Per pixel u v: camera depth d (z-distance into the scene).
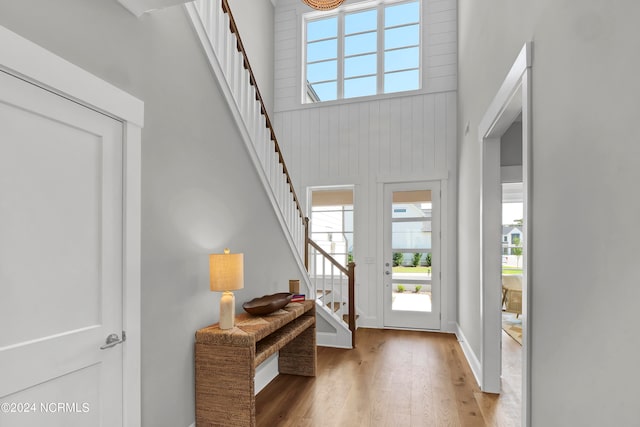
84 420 1.62
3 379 1.31
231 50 2.86
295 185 5.82
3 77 1.31
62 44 1.53
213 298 2.61
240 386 2.30
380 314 5.37
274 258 3.69
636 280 1.00
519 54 1.98
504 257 9.25
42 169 1.46
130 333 1.83
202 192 2.50
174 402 2.19
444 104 5.23
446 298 5.13
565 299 1.45
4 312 1.32
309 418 2.66
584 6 1.30
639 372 0.99
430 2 5.36
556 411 1.52
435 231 5.23
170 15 2.21
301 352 3.51
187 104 2.35
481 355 3.18
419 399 2.97
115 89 1.78
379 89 5.62
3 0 1.30
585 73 1.30
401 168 5.37
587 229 1.28
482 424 2.57
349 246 5.75
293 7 6.01
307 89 6.04
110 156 1.77
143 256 1.96
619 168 1.09
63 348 1.52
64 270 1.54
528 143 1.83
